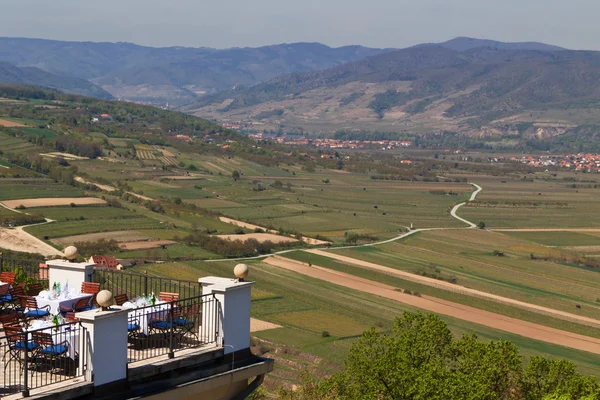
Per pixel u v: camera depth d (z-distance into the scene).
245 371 18.23
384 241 164.62
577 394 34.00
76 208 155.88
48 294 21.34
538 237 185.25
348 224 184.12
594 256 166.50
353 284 118.06
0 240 124.94
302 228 175.38
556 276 138.25
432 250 156.75
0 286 22.30
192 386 16.98
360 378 33.25
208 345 18.27
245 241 143.50
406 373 30.89
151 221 154.12
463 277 131.00
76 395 15.29
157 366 16.69
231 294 18.45
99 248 127.19
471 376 32.72
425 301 110.81
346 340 85.69
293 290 110.62
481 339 92.56
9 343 17.22
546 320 104.44
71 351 17.00
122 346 15.99
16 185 172.12
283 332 87.56
